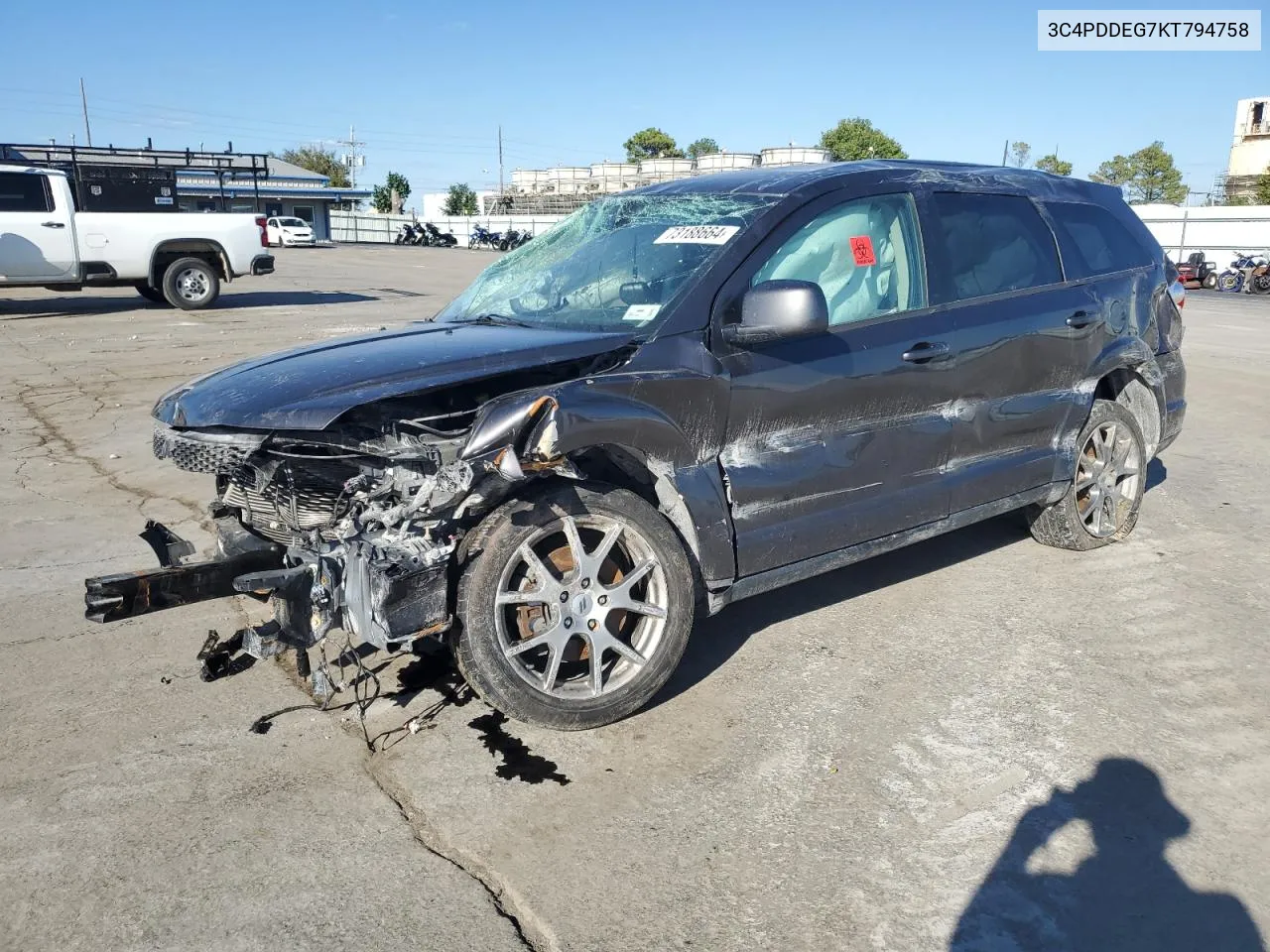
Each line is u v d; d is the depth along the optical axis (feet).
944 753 11.06
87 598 10.14
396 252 149.28
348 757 11.01
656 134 298.97
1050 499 16.29
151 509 20.26
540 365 11.20
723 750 11.12
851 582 16.28
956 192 14.97
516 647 10.80
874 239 13.71
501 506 10.69
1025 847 9.42
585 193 191.31
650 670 11.44
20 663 13.23
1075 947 8.16
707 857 9.29
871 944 8.18
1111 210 17.75
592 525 11.07
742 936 8.27
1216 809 10.04
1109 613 15.01
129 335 44.50
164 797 10.23
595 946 8.17
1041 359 15.25
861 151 240.53
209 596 10.99
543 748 11.18
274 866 9.15
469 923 8.42
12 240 49.03
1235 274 105.60
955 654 13.58
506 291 14.49
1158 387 17.83
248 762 10.89
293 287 73.10
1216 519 19.83
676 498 11.59
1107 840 9.53
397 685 12.66
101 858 9.25
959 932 8.32
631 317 12.21
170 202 57.06
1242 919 8.49
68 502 20.66
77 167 53.83
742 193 13.53
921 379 13.60
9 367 36.29
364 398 10.49
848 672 13.02
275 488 11.48
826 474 12.84
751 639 14.06
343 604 10.48
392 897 8.74
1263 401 33.24
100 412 29.30
